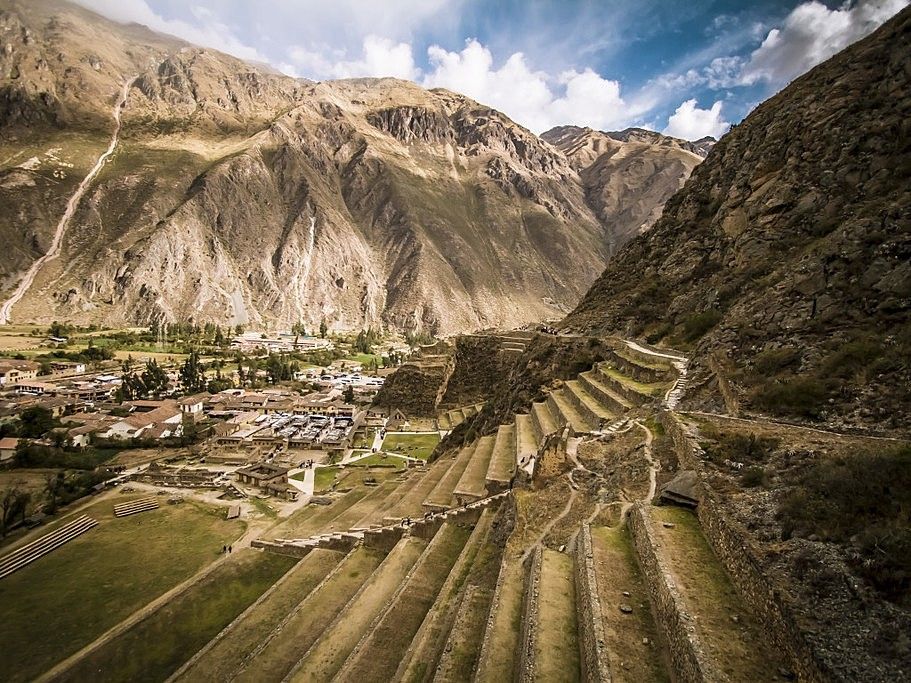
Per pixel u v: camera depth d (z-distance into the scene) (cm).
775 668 1037
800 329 2728
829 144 4291
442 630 1931
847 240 2841
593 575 1570
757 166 5219
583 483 2383
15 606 3503
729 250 5016
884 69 4275
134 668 2753
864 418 2009
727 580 1368
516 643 1552
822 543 1236
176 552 4319
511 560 1973
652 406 3056
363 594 2552
